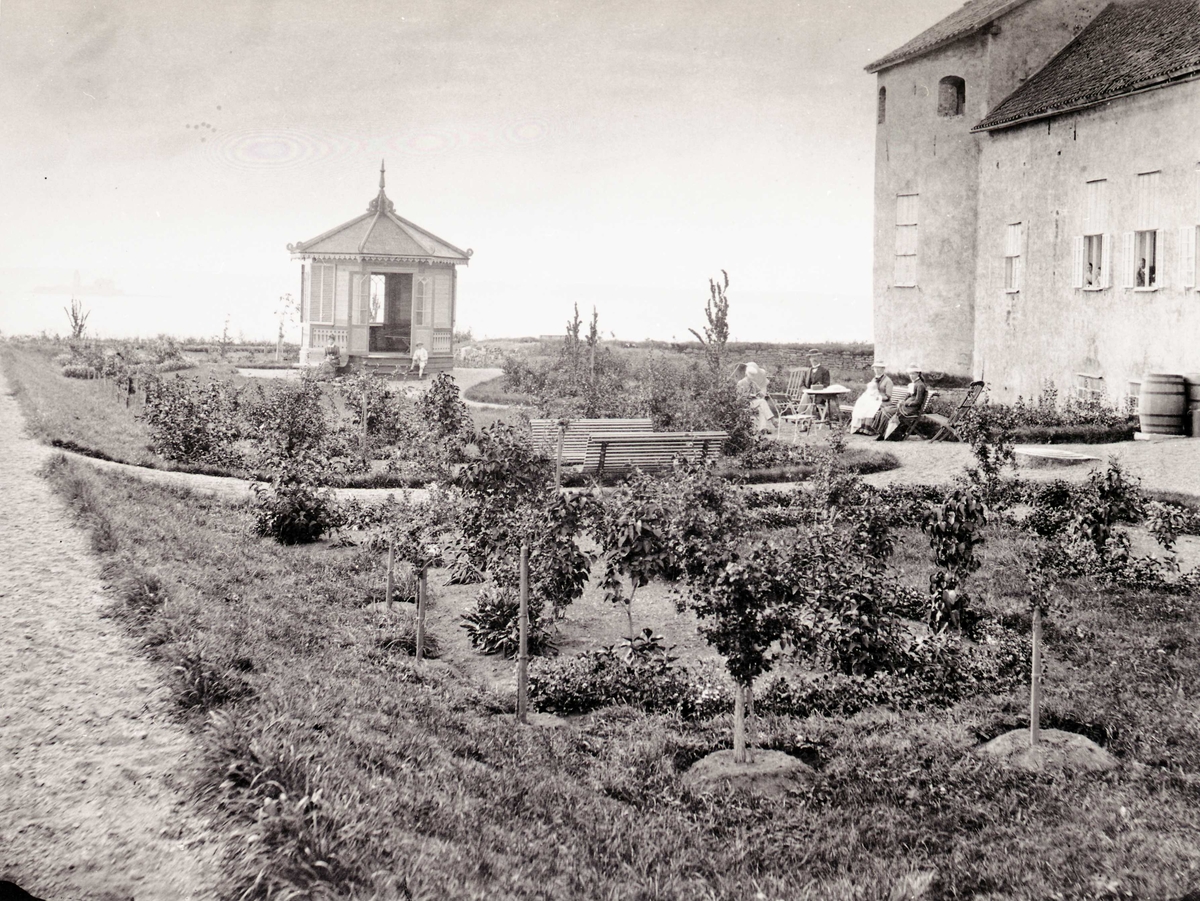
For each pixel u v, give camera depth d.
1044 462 19.36
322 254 37.75
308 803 5.48
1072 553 12.39
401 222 40.38
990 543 13.77
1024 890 5.94
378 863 5.20
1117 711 8.42
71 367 37.09
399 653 10.08
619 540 9.98
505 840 6.09
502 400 32.19
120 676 7.18
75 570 9.73
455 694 8.99
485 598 11.04
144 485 16.25
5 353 42.34
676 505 10.36
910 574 12.62
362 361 38.41
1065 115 25.53
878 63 32.47
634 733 8.43
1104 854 6.32
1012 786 7.28
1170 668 9.38
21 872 4.84
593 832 6.55
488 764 7.42
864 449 22.17
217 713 6.47
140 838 5.15
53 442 19.14
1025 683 9.23
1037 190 26.69
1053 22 29.11
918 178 31.70
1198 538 14.62
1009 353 28.11
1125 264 23.52
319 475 15.74
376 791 6.05
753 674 7.81
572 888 5.77
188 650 7.61
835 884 6.05
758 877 6.21
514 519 11.20
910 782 7.41
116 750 6.08
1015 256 27.84
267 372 39.28
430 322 39.69
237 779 5.69
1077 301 25.27
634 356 44.12
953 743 8.02
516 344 56.97
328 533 14.94
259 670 7.84
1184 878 6.01
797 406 27.83
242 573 11.64
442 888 5.17
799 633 8.62
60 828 5.23
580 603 12.38
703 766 7.67
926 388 23.88
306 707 7.14
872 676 9.28
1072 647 10.00
